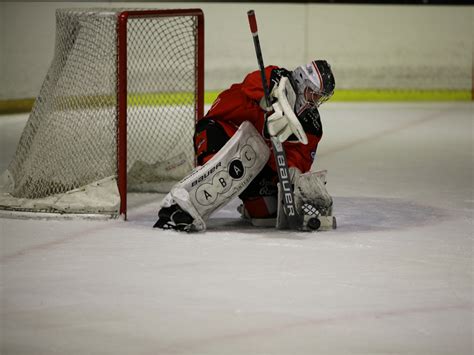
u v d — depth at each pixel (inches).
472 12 1125.1
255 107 469.4
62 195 498.3
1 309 332.8
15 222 476.7
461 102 1141.1
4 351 291.4
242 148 454.9
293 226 462.0
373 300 347.3
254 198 473.1
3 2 961.5
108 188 491.2
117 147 487.8
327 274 382.3
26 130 525.0
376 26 1120.2
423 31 1127.6
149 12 510.6
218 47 1087.6
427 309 337.7
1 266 390.9
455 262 406.3
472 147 811.4
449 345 301.4
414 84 1139.3
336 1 1184.2
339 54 1120.8
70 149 514.0
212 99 1093.8
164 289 358.0
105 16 493.0
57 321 320.2
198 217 455.8
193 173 457.1
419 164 716.7
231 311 331.9
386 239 450.0
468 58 1136.2
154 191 580.4
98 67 524.1
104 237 446.0
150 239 442.6
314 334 308.8
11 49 971.9
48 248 422.9
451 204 551.2
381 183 629.3
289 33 1101.1
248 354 290.2
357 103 1124.5
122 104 484.7
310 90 455.2
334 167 700.7
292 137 459.5
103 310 332.2
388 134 888.9
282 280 371.9
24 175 516.7
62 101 517.3
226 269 387.9
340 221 493.4
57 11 526.0
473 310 337.7
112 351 292.0
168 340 302.0
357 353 293.0
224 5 1080.8
